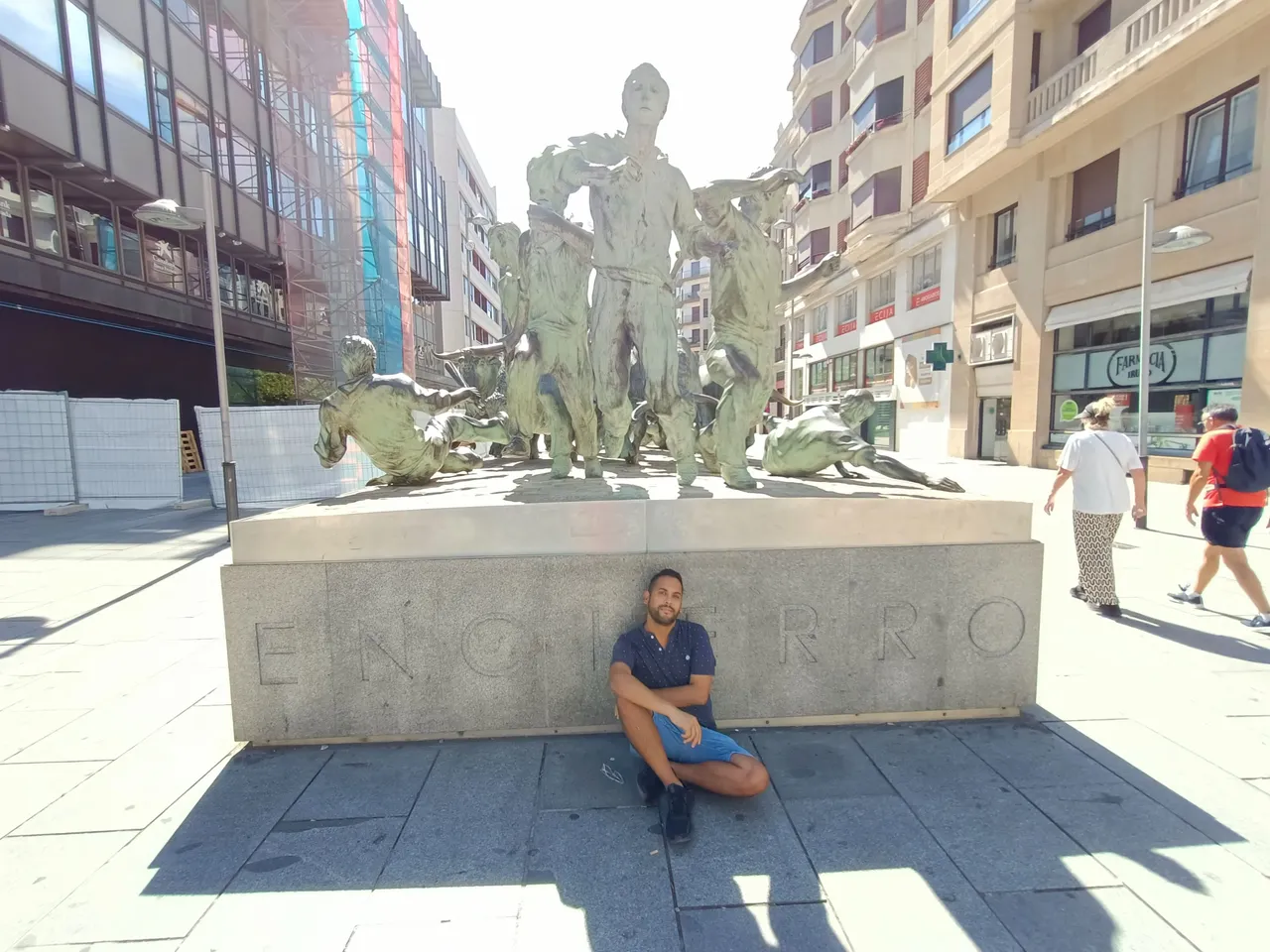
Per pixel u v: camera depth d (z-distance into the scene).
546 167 4.72
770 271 4.20
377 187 22.78
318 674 3.11
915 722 3.29
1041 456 15.17
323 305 21.72
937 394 19.50
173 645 4.58
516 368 5.84
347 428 4.17
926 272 20.38
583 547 3.13
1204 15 10.13
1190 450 11.61
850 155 23.06
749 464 5.46
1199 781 2.70
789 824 2.45
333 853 2.32
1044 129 13.66
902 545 3.25
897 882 2.15
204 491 13.76
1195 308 11.54
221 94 18.16
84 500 11.18
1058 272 14.42
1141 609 5.01
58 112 12.96
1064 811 2.51
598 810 2.56
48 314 14.77
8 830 2.47
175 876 2.21
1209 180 11.20
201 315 18.34
